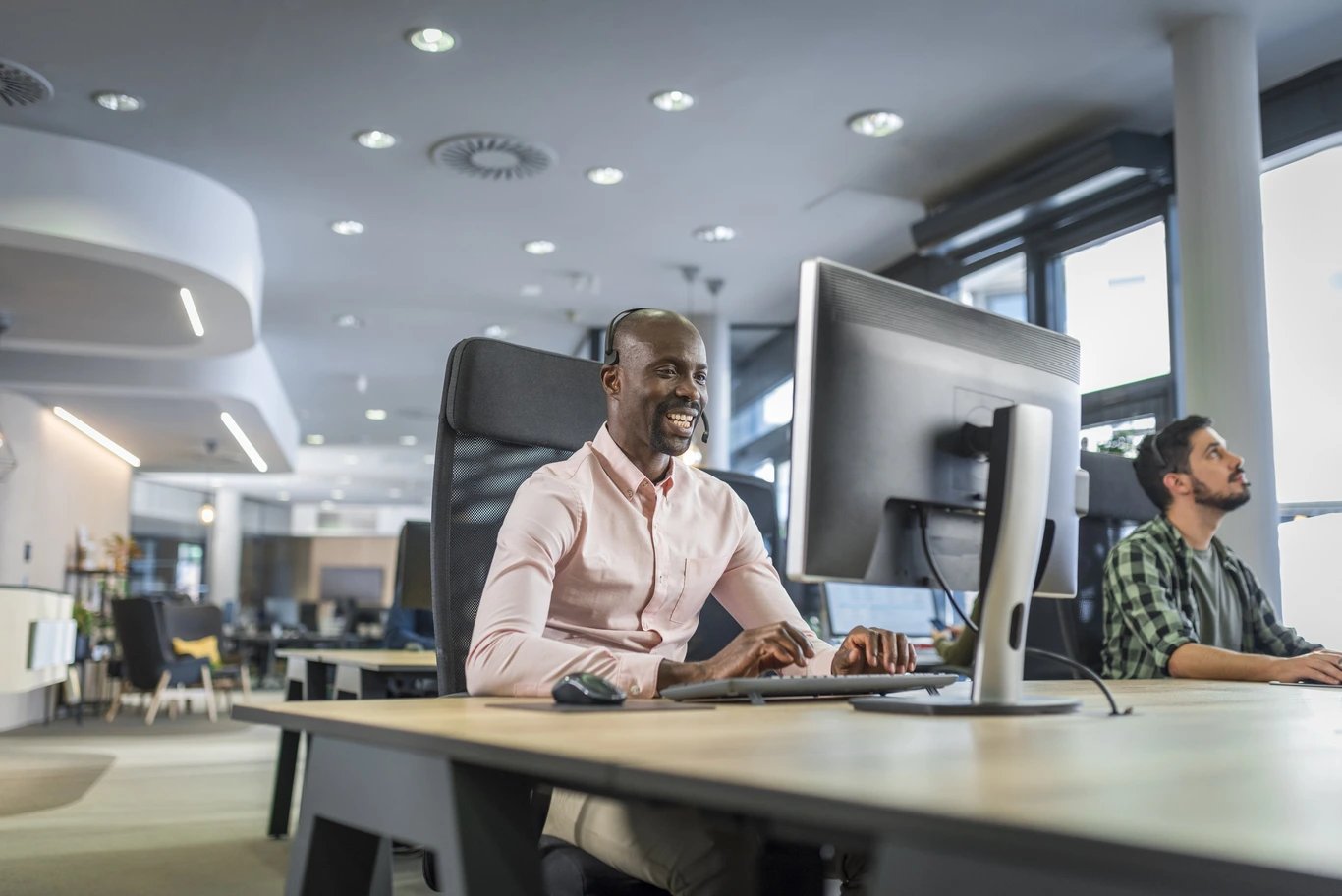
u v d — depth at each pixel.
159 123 5.36
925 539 1.29
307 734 1.00
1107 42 4.69
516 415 1.85
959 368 1.31
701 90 5.09
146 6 4.38
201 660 9.48
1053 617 2.58
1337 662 1.93
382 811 0.89
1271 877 0.43
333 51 4.73
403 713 1.03
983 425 1.33
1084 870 0.48
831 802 0.58
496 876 0.81
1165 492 2.56
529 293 8.14
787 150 5.73
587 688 1.16
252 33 4.59
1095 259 5.69
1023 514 1.18
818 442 1.18
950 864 0.53
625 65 4.86
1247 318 4.34
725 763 0.70
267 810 4.30
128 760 6.11
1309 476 4.71
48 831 3.79
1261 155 4.87
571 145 5.65
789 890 1.25
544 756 0.75
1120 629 2.39
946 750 0.79
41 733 8.01
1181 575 2.47
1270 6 4.41
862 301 1.22
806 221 6.71
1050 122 5.42
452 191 6.21
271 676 15.12
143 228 5.61
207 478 18.14
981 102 5.22
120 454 12.41
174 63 4.81
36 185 5.32
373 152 5.71
